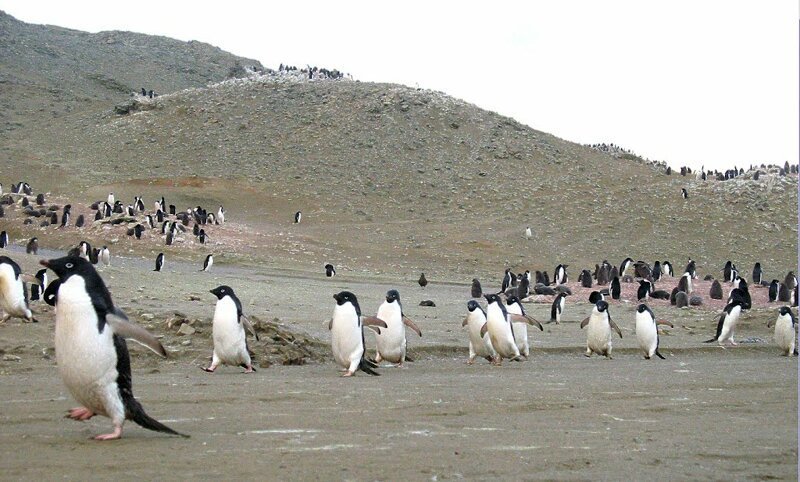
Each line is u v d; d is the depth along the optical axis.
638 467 6.75
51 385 10.40
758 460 7.20
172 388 10.57
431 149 87.12
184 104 99.06
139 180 74.88
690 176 85.69
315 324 20.02
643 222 66.38
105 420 8.14
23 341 13.86
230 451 6.72
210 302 22.36
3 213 51.88
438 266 51.31
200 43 189.12
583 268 54.12
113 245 46.41
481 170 82.00
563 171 83.56
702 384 12.91
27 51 152.00
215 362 12.97
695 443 7.88
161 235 48.88
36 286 18.64
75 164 80.81
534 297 34.75
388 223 65.69
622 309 31.27
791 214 67.88
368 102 97.19
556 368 15.65
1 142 89.31
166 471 5.96
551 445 7.52
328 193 73.50
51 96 117.50
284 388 10.84
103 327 6.95
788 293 35.22
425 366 15.68
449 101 100.19
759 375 14.48
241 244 50.56
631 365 16.72
